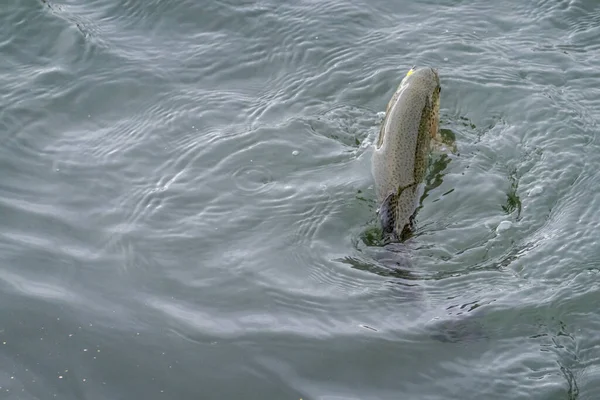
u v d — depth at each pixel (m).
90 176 6.64
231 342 4.99
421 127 6.56
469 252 5.71
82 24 8.38
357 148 6.92
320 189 6.41
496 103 7.36
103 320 5.18
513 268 5.52
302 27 8.41
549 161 6.55
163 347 4.96
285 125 7.20
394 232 5.93
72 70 7.84
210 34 8.39
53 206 6.30
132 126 7.25
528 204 6.13
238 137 7.05
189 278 5.59
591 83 7.45
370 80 7.77
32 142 7.02
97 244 5.92
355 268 5.63
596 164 6.46
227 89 7.74
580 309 5.09
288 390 4.64
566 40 8.06
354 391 4.61
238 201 6.34
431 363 4.77
